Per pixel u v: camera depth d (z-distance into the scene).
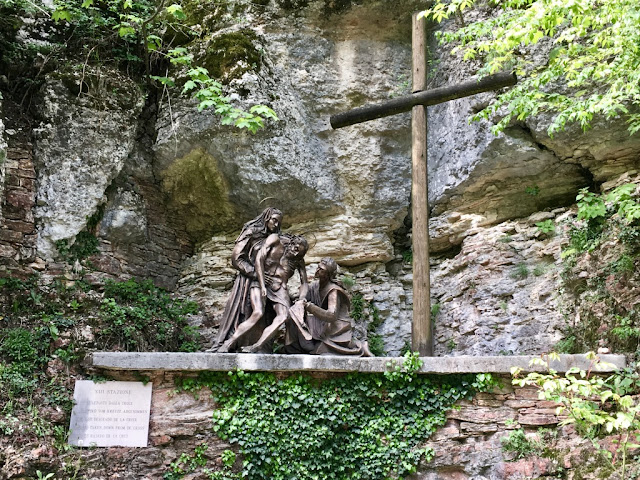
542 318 11.16
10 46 12.48
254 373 10.12
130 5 11.63
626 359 9.76
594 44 10.32
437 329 12.39
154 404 10.09
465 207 12.60
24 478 9.38
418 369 10.05
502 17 10.98
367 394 10.11
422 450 9.89
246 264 10.88
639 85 10.22
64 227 11.88
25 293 11.08
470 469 9.78
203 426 9.95
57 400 10.00
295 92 13.24
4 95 12.19
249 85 12.39
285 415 10.01
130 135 12.55
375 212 12.99
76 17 12.82
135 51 13.29
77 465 9.66
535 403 9.83
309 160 12.87
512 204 12.30
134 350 11.20
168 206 13.27
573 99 11.03
